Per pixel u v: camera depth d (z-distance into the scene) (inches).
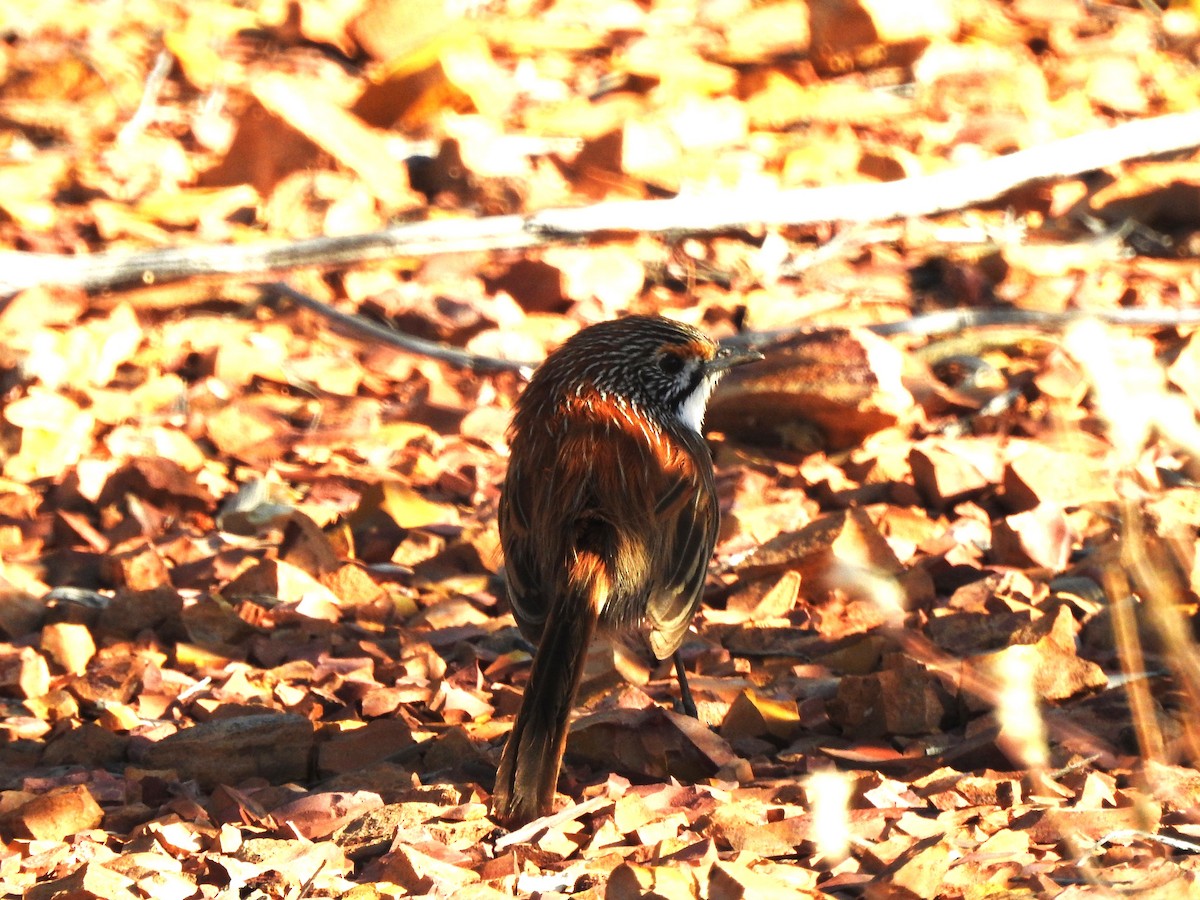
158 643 394.9
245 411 523.5
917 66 821.9
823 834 224.7
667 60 832.9
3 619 401.7
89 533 454.3
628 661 365.1
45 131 770.2
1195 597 356.5
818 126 777.6
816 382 498.0
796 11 904.9
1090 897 241.0
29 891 261.3
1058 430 314.5
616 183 693.3
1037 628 345.4
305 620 398.0
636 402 337.7
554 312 609.0
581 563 305.7
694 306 602.2
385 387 562.3
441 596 421.1
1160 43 882.1
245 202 688.4
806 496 472.7
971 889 253.1
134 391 538.6
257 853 278.2
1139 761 303.7
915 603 398.0
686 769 321.1
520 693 358.3
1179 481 450.9
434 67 762.8
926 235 650.2
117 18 909.2
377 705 354.9
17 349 545.0
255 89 700.0
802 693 353.4
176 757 325.1
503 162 712.4
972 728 325.4
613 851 279.6
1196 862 253.1
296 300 595.2
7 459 496.7
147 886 261.6
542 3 945.5
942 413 522.9
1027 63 851.4
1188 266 624.7
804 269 632.4
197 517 473.1
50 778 322.0
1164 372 495.8
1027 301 597.0
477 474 490.3
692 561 328.2
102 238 651.5
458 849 282.8
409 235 597.0
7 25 879.7
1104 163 652.7
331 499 479.2
